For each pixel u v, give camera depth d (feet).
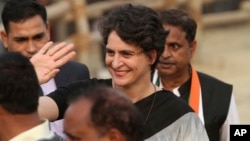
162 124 18.51
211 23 88.48
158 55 18.76
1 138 15.55
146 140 18.33
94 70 64.80
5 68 15.34
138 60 18.31
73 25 66.18
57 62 19.69
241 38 83.92
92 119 13.39
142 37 18.07
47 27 23.88
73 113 13.57
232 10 91.56
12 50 23.21
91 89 14.03
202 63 72.02
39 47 23.03
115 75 18.57
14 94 15.20
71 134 13.57
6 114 15.30
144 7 18.60
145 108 18.69
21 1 22.91
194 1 72.02
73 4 59.72
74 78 23.38
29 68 15.60
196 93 23.71
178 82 24.22
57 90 19.72
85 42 59.67
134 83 18.60
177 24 23.50
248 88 62.49
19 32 22.77
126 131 13.48
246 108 56.39
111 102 13.56
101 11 69.77
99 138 13.44
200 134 18.47
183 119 18.53
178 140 18.44
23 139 15.26
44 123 15.62
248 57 74.69
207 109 23.40
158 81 24.43
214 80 24.12
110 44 18.31
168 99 18.84
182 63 23.72
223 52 77.05
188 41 23.81
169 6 72.13
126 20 18.08
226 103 23.50
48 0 60.44
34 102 15.47
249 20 90.74
